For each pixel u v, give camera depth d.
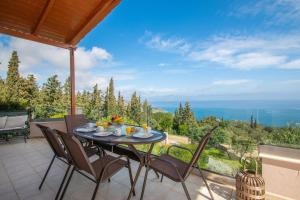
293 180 1.82
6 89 5.97
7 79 6.18
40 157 3.34
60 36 4.18
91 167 1.62
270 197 1.95
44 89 6.16
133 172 2.68
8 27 3.68
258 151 2.07
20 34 3.76
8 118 4.33
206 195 2.09
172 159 2.09
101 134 2.15
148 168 1.94
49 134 2.02
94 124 2.82
